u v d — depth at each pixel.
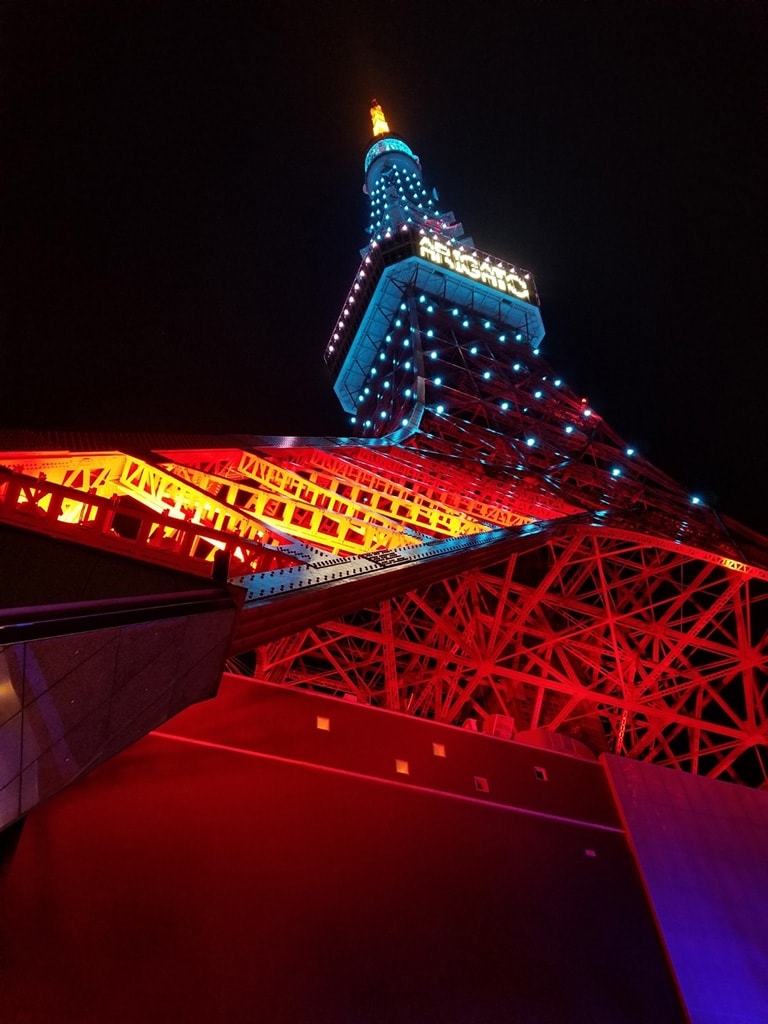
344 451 44.75
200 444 30.06
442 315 89.69
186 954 15.01
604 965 19.39
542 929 19.44
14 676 8.62
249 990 14.99
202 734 19.59
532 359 88.38
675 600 46.78
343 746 21.50
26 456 18.11
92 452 20.84
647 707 39.78
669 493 65.56
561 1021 17.53
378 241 95.12
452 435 64.88
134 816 16.83
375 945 16.97
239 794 18.56
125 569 11.62
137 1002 13.96
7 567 10.05
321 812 19.27
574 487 59.69
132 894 15.46
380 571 21.44
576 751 27.94
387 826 19.84
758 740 39.44
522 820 22.25
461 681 44.56
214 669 14.30
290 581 17.48
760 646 43.22
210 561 14.07
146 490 22.03
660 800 25.12
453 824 20.92
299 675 36.00
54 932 14.25
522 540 38.38
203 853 16.88
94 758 12.68
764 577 47.22
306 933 16.48
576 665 50.16
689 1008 19.12
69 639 9.09
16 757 9.91
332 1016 15.33
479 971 17.62
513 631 38.25
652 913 21.41
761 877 23.83
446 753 23.16
